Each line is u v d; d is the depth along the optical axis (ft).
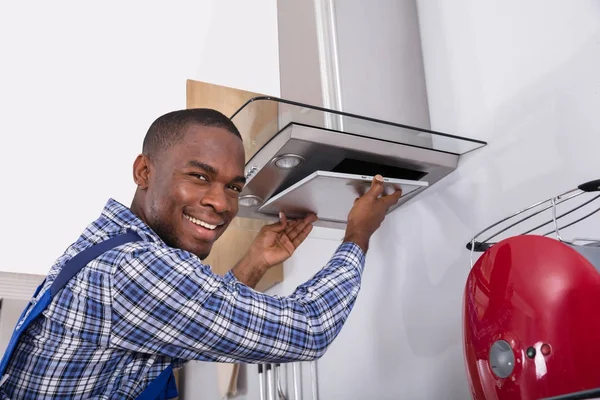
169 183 3.10
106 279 2.77
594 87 3.90
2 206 5.77
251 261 4.33
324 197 4.34
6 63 6.21
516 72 4.57
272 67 7.13
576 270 2.64
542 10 4.41
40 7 6.55
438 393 4.68
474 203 4.68
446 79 5.36
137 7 6.98
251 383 6.67
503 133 4.57
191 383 8.11
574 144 3.97
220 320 2.82
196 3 7.21
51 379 2.78
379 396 5.22
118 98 6.56
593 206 3.75
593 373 2.46
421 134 4.38
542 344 2.59
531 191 4.24
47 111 6.22
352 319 5.74
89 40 6.64
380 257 5.59
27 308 3.11
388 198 3.98
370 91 5.39
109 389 2.89
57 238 5.89
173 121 3.24
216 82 6.90
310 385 5.90
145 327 2.77
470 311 2.99
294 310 3.04
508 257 2.87
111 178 6.27
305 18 6.07
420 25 5.84
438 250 4.94
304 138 3.94
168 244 3.18
